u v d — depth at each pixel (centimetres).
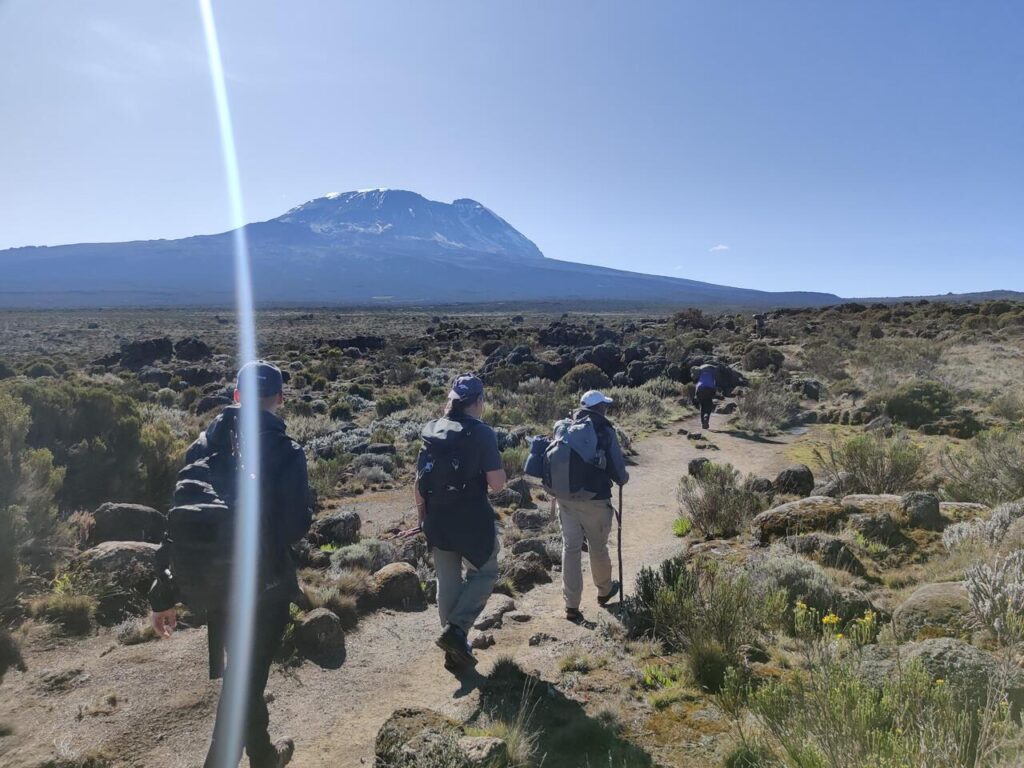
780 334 4612
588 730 359
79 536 718
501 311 17312
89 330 7612
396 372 3400
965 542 592
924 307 5862
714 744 342
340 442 1702
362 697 459
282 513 305
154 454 1009
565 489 577
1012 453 847
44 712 407
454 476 427
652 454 1566
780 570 523
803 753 266
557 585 744
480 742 319
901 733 260
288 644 527
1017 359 2781
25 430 707
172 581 299
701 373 1944
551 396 2441
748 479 1055
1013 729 273
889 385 2225
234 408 317
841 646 400
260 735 301
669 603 487
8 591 555
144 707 415
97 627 543
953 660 337
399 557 794
